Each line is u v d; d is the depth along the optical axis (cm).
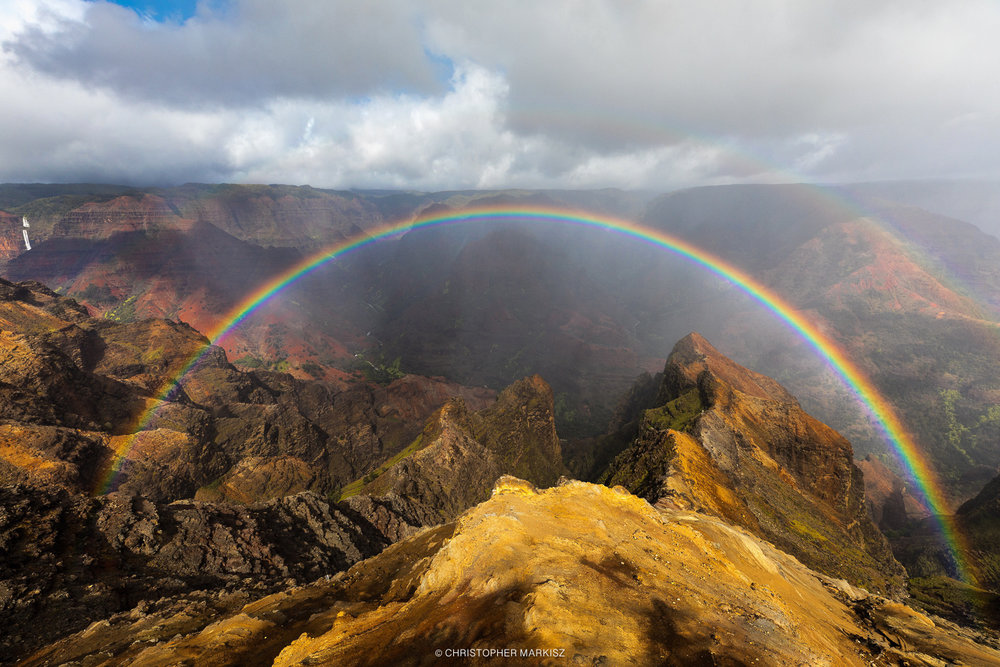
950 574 7525
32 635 2688
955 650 1781
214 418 9350
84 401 7494
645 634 1233
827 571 4425
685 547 2077
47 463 5731
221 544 4106
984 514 8175
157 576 3584
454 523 3444
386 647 1299
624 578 1562
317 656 1372
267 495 7906
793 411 7062
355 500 5666
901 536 9512
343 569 4309
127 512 4112
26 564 3247
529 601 1298
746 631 1353
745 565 2223
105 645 2338
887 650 1730
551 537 1817
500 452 9100
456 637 1238
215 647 1770
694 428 6272
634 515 2366
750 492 5359
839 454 6506
